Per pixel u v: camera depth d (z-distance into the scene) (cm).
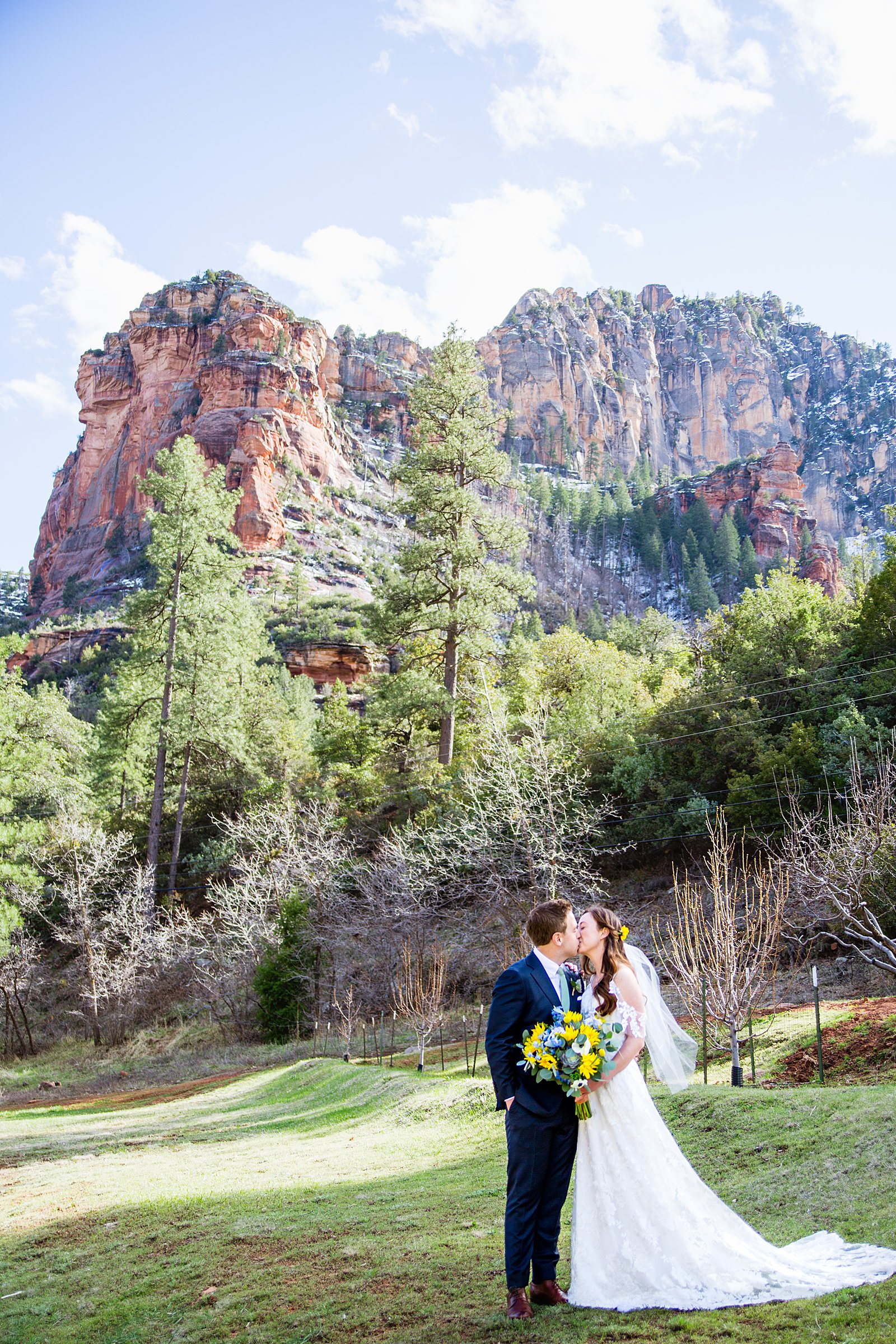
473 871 2616
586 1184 403
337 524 14288
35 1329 530
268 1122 1408
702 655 3897
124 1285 577
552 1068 396
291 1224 659
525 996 418
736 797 2534
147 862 3988
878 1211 473
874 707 2702
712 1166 655
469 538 3966
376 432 19362
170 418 16125
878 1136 593
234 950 2844
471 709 3528
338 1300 472
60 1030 3266
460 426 4159
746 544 14175
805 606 3394
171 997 3172
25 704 4647
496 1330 384
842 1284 371
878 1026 1078
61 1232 741
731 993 993
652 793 2927
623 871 2908
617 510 16375
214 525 4459
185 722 4116
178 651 4281
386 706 3800
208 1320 483
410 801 3531
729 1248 393
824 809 2342
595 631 10444
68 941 3256
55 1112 2039
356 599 10619
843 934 1686
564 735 3203
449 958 2348
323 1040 2359
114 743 4366
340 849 2992
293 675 8181
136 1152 1243
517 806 2206
